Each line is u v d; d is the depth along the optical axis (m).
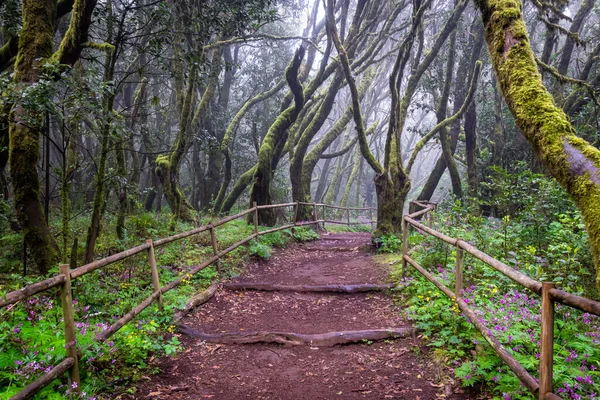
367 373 3.87
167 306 5.18
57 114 4.77
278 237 10.80
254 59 21.23
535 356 3.07
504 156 13.84
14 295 2.48
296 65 11.48
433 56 11.83
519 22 3.38
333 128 16.44
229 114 19.17
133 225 8.70
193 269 6.18
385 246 9.43
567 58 12.53
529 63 3.21
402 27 14.30
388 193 10.14
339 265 8.77
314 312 5.82
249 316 5.62
